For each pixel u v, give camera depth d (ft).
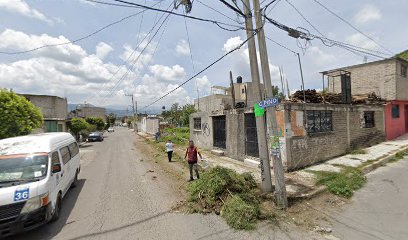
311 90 36.96
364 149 42.88
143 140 100.89
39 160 18.95
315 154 33.83
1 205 15.03
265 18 20.81
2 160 18.53
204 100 111.65
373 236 15.15
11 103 33.45
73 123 93.25
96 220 18.90
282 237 15.39
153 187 27.58
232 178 22.13
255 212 17.98
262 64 20.49
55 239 16.08
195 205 20.68
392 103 55.57
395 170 30.30
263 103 20.74
